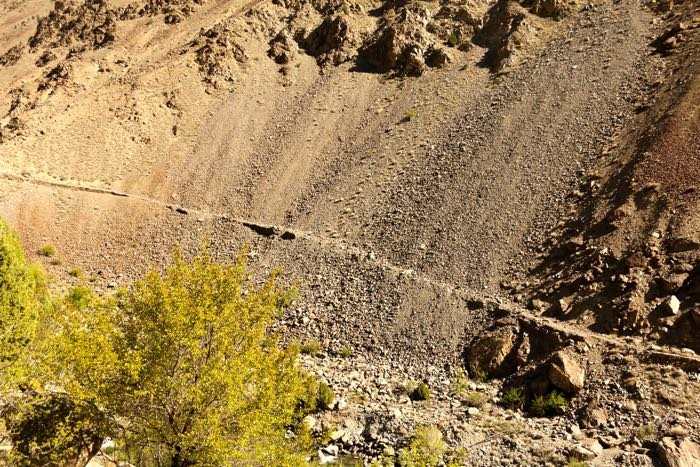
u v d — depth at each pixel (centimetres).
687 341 2283
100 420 1141
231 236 4625
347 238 4153
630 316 2480
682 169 3005
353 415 2333
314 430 2205
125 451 1280
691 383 2083
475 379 2597
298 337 3250
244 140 5816
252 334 1225
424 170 4522
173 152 5762
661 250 2686
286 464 1188
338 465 1988
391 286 3406
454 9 6688
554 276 2972
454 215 3856
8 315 1599
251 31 7300
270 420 1178
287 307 3519
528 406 2328
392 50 6275
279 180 5203
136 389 1139
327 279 3725
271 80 6619
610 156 3569
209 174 5453
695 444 1788
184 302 1174
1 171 5100
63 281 4228
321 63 6750
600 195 3297
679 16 4738
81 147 5656
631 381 2180
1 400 1234
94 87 6731
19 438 1154
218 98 6450
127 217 4953
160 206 5081
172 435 1135
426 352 2855
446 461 1928
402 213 4150
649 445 1852
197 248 4572
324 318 3344
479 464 1916
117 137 5831
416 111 5412
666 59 4225
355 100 5966
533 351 2592
